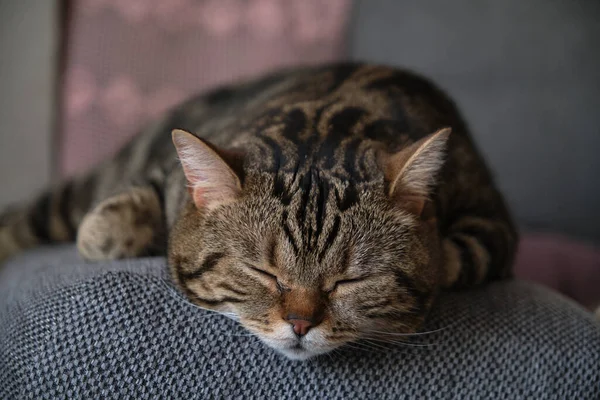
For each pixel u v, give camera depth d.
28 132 0.69
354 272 0.39
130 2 0.69
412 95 0.50
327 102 0.47
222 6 0.71
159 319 0.38
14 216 0.63
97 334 0.37
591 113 0.72
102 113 0.70
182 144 0.41
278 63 0.72
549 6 0.72
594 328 0.42
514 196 0.75
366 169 0.41
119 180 0.60
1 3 0.67
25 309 0.39
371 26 0.74
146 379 0.37
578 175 0.73
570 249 0.67
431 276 0.41
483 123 0.74
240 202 0.41
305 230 0.39
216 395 0.38
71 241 0.61
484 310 0.42
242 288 0.40
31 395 0.37
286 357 0.39
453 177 0.47
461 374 0.39
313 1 0.73
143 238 0.48
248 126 0.47
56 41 0.68
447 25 0.73
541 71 0.73
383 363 0.39
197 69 0.71
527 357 0.40
